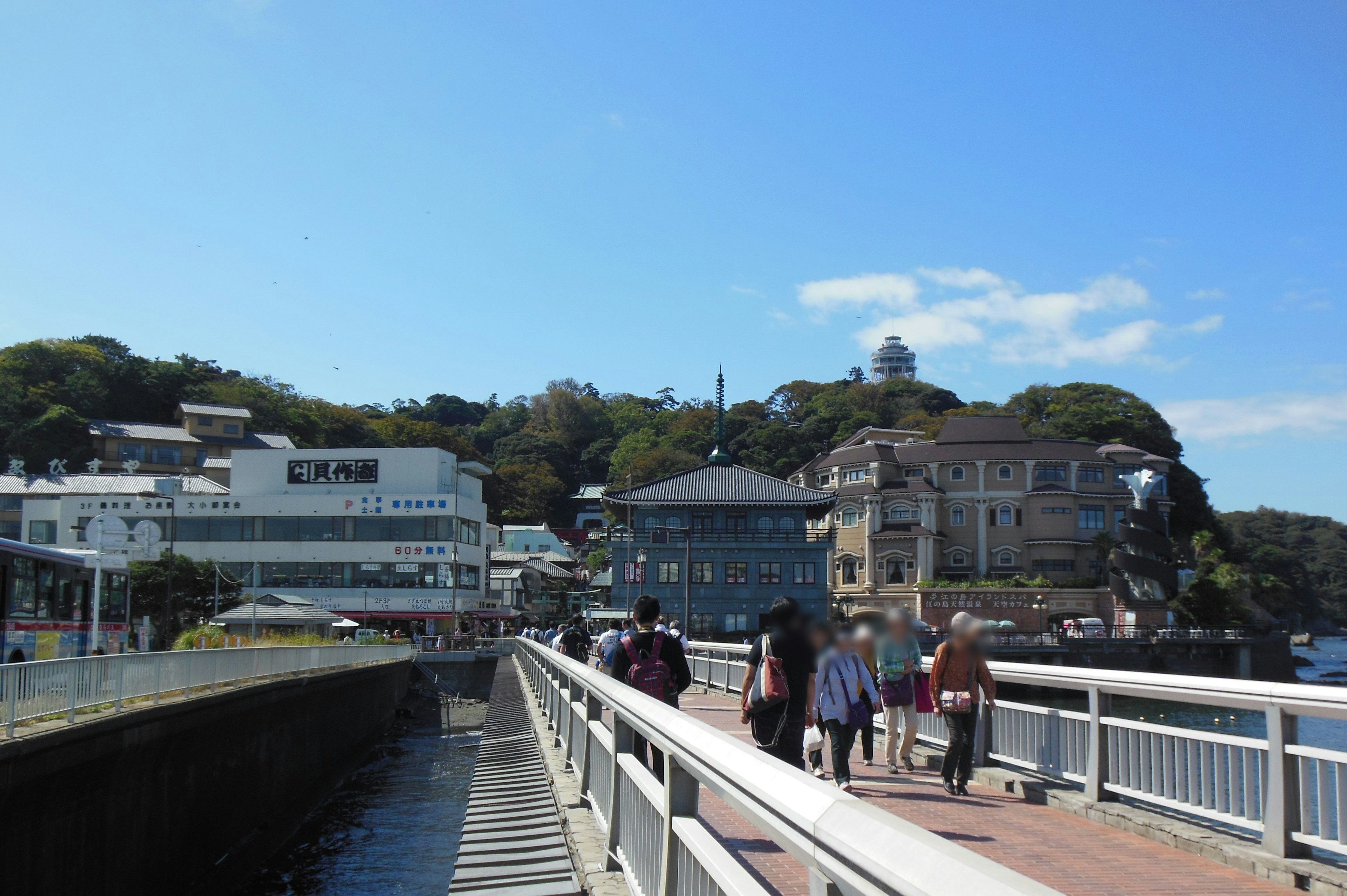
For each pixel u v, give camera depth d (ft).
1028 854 24.03
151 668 56.49
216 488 244.63
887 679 37.83
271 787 79.46
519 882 26.18
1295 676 223.92
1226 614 235.61
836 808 9.14
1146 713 115.34
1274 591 287.48
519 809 36.14
